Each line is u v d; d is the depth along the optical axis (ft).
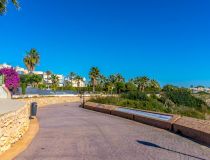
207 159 35.01
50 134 53.98
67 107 135.44
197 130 48.29
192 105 152.56
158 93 163.12
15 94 141.49
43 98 153.58
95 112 106.52
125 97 143.33
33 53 267.39
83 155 37.50
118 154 38.09
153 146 43.09
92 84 309.63
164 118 64.23
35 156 36.58
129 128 62.75
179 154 37.68
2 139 36.47
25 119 56.18
